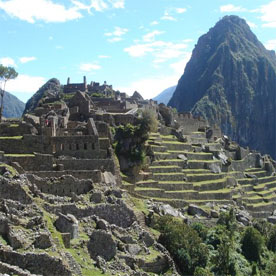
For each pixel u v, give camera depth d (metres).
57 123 92.31
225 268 74.12
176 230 70.56
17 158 72.88
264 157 171.88
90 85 185.00
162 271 61.91
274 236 97.50
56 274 44.31
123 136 94.94
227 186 119.94
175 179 102.12
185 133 144.00
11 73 100.94
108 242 57.44
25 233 47.81
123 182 87.12
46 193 66.56
